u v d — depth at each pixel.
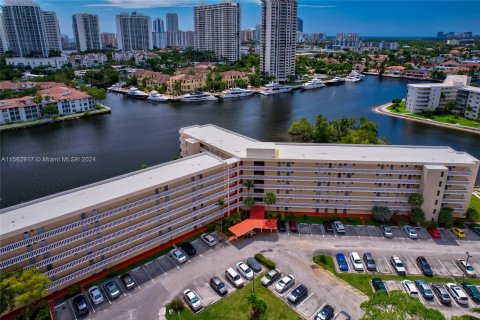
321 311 59.12
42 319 55.31
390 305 48.00
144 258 73.06
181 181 76.69
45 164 133.25
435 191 83.44
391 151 92.00
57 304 61.03
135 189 70.00
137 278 67.56
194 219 82.44
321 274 69.19
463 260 73.81
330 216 89.94
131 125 189.62
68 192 68.69
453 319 48.75
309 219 88.25
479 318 54.50
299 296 62.59
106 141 160.88
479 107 196.38
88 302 61.69
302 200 90.38
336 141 147.38
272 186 88.38
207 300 62.38
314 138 153.12
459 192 86.31
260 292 64.38
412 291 64.06
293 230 82.75
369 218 89.12
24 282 53.06
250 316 58.84
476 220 88.25
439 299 63.44
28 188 113.12
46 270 61.06
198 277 68.00
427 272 69.25
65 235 62.22
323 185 88.00
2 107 185.75
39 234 58.41
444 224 85.75
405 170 85.69
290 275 67.81
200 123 192.50
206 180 80.38
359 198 88.44
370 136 133.25
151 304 61.47
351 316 59.41
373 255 75.44
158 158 139.12
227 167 84.12
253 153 85.94
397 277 68.75
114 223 67.00
